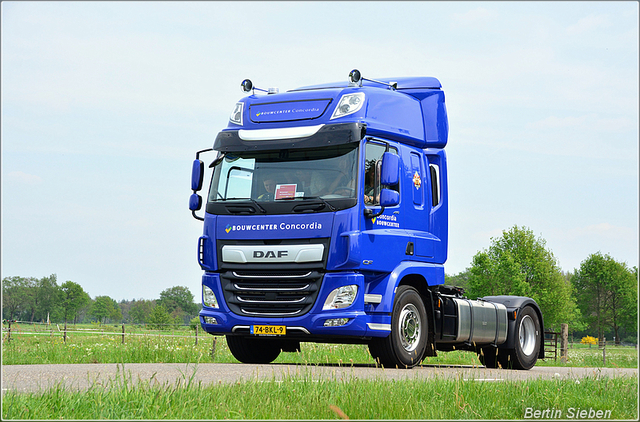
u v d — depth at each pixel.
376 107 11.00
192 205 11.02
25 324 29.62
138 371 8.59
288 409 5.82
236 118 11.24
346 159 10.32
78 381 7.30
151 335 28.23
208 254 10.73
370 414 5.89
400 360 10.73
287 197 10.36
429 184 11.97
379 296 10.49
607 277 109.69
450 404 6.62
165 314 135.75
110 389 6.12
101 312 188.38
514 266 69.50
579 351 33.75
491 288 70.81
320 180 10.32
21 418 5.28
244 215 10.52
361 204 10.15
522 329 13.77
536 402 7.16
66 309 165.88
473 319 12.38
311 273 10.11
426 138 12.12
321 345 17.91
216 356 15.46
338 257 9.98
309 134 10.52
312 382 6.97
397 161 10.25
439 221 12.08
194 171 11.06
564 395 7.58
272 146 10.69
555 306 70.69
